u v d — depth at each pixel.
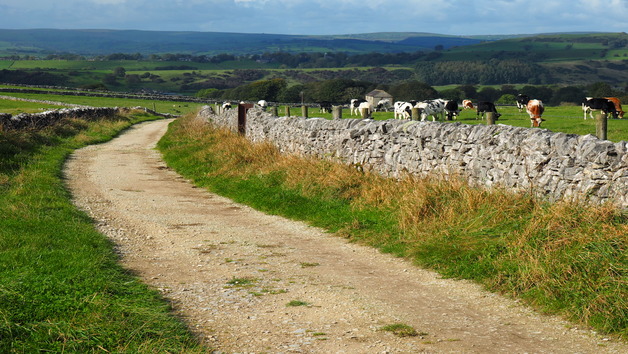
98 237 9.98
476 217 9.40
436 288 7.63
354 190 13.09
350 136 15.25
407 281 7.97
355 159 15.04
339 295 7.32
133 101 87.75
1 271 7.26
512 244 8.04
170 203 14.37
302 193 13.80
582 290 6.59
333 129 16.09
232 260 9.12
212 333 5.95
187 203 14.45
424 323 6.31
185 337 5.72
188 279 7.97
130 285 7.30
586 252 7.00
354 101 49.91
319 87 121.31
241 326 6.16
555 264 7.12
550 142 9.63
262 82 128.25
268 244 10.27
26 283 6.62
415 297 7.25
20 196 12.85
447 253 8.62
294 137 18.14
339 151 15.70
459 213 9.93
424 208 10.41
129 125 44.91
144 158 23.66
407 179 12.46
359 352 5.48
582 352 5.51
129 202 14.24
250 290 7.48
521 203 9.24
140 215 12.75
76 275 7.17
